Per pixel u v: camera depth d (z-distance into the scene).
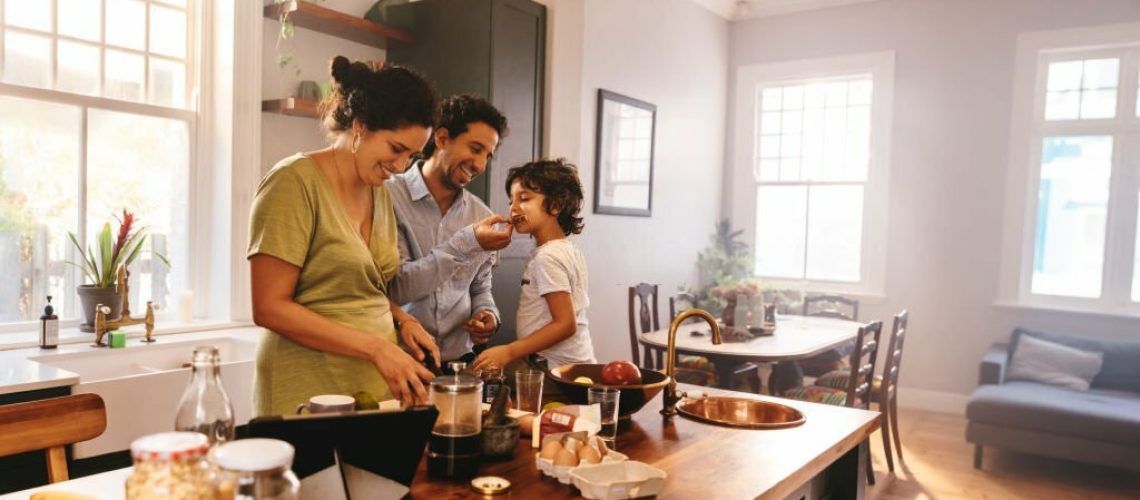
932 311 5.91
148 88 3.31
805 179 6.50
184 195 3.42
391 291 1.95
